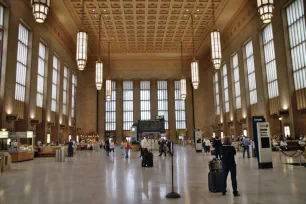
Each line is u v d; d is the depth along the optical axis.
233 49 28.81
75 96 35.12
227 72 30.73
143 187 6.58
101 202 5.06
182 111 40.88
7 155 10.62
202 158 15.36
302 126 18.41
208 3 23.59
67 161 14.80
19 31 19.69
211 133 37.94
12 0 17.88
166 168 10.65
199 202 4.96
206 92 39.94
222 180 5.67
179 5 23.80
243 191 5.89
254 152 15.04
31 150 16.73
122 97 40.66
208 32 30.50
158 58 40.75
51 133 27.12
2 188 6.66
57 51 27.48
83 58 13.73
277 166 10.42
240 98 27.92
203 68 40.44
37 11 9.77
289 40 19.45
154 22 27.34
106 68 40.56
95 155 19.59
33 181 7.77
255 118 10.48
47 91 24.48
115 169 10.55
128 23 27.50
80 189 6.42
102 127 39.31
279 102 20.61
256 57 23.64
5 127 16.67
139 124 27.75
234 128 28.70
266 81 22.69
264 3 9.92
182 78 27.78
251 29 24.36
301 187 6.20
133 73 40.81
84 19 26.47
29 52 20.94
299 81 18.41
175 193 5.44
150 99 40.62
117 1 22.81
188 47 36.34
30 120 20.58
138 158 16.25
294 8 18.84
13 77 17.80
